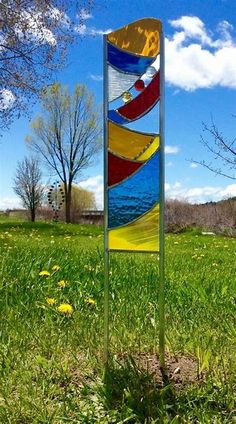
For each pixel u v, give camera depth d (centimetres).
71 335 320
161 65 247
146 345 303
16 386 252
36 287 426
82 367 273
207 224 2075
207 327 356
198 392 239
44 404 232
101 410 230
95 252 773
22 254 619
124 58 251
